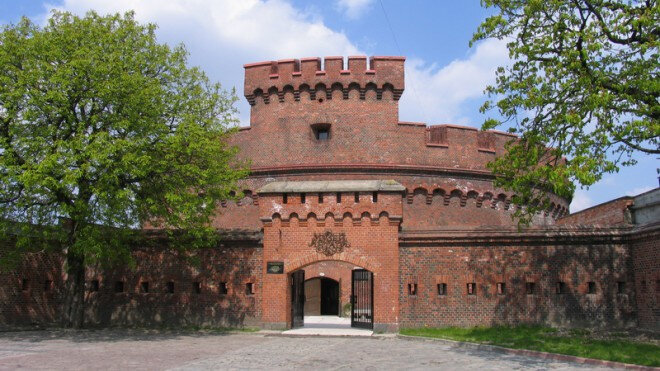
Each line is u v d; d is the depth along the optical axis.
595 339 21.52
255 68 38.78
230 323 27.61
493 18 22.09
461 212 37.12
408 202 36.31
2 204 24.59
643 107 20.33
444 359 17.84
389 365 16.59
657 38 20.64
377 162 36.56
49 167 21.41
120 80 23.50
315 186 27.92
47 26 24.89
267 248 27.52
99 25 25.11
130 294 28.95
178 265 28.66
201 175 25.92
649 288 24.06
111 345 21.23
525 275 26.11
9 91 22.95
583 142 19.64
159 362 16.86
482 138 38.91
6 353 18.62
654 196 26.30
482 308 26.16
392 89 37.59
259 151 37.81
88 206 23.84
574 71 20.78
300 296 29.25
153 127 24.20
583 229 25.94
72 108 23.94
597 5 21.22
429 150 37.25
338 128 37.09
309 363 16.95
